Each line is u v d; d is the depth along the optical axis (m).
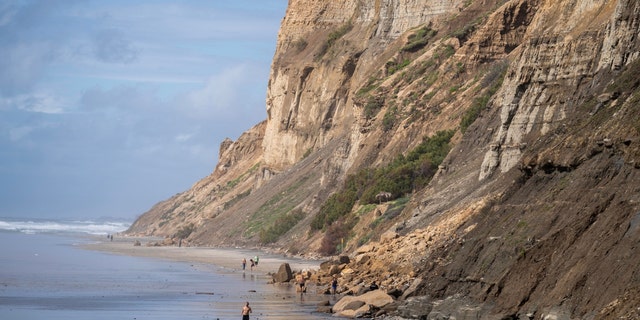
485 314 52.41
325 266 90.62
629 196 49.88
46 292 79.56
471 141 98.75
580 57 78.69
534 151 64.50
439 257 65.69
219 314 65.19
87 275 99.56
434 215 87.25
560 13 86.00
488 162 84.69
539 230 54.75
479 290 55.06
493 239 58.34
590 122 59.84
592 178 54.75
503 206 62.62
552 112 79.44
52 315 64.12
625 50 69.56
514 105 84.19
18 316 63.28
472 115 114.06
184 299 75.00
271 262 121.31
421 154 121.50
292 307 68.75
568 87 79.12
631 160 52.25
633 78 60.88
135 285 87.81
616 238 47.34
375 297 63.81
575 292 46.91
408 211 98.31
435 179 98.75
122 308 68.62
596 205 51.34
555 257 50.91
